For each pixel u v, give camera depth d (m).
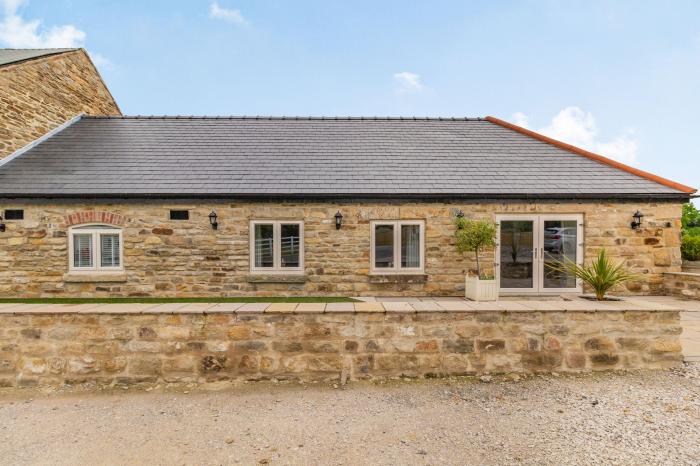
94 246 8.59
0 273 8.41
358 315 4.35
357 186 8.91
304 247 8.80
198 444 3.15
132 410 3.75
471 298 8.24
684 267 14.06
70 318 4.28
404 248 8.98
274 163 9.88
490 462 2.87
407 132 12.06
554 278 8.97
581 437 3.19
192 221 8.65
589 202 8.81
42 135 10.91
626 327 4.48
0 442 3.20
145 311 4.29
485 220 8.44
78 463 2.91
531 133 11.72
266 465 2.87
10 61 10.00
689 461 2.84
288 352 4.33
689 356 4.88
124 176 9.02
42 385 4.27
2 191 8.23
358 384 4.27
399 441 3.17
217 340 4.32
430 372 4.39
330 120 12.93
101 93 13.70
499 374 4.42
